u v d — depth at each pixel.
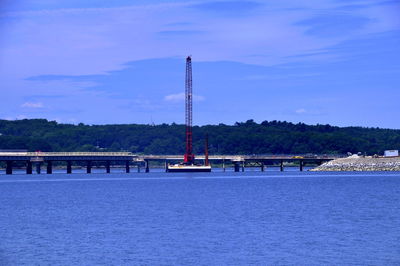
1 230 168.88
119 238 154.62
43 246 145.50
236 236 156.12
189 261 130.00
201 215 197.88
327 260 129.88
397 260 129.50
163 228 169.88
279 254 135.50
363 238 152.25
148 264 127.75
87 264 127.88
